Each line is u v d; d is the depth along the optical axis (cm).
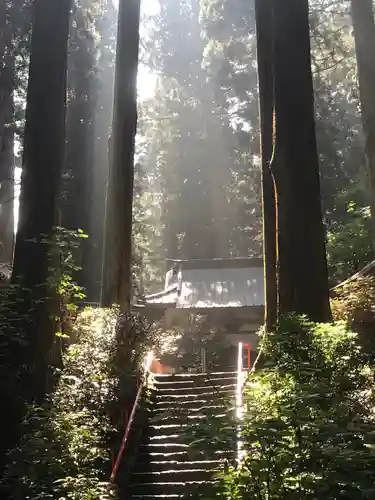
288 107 721
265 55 1006
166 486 639
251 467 300
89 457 522
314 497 272
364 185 1966
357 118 2470
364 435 315
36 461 465
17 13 1759
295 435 310
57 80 866
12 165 1911
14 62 1822
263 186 964
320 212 700
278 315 679
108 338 845
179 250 3052
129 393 765
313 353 504
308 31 757
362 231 1560
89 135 1936
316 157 718
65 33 888
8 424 615
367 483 265
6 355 696
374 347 666
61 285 801
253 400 366
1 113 1836
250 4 2559
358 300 823
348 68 2009
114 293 1080
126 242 1109
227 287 1878
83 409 631
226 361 1565
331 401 386
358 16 1153
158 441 748
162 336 1033
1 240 1903
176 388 926
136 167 2808
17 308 752
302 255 678
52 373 717
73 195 1842
